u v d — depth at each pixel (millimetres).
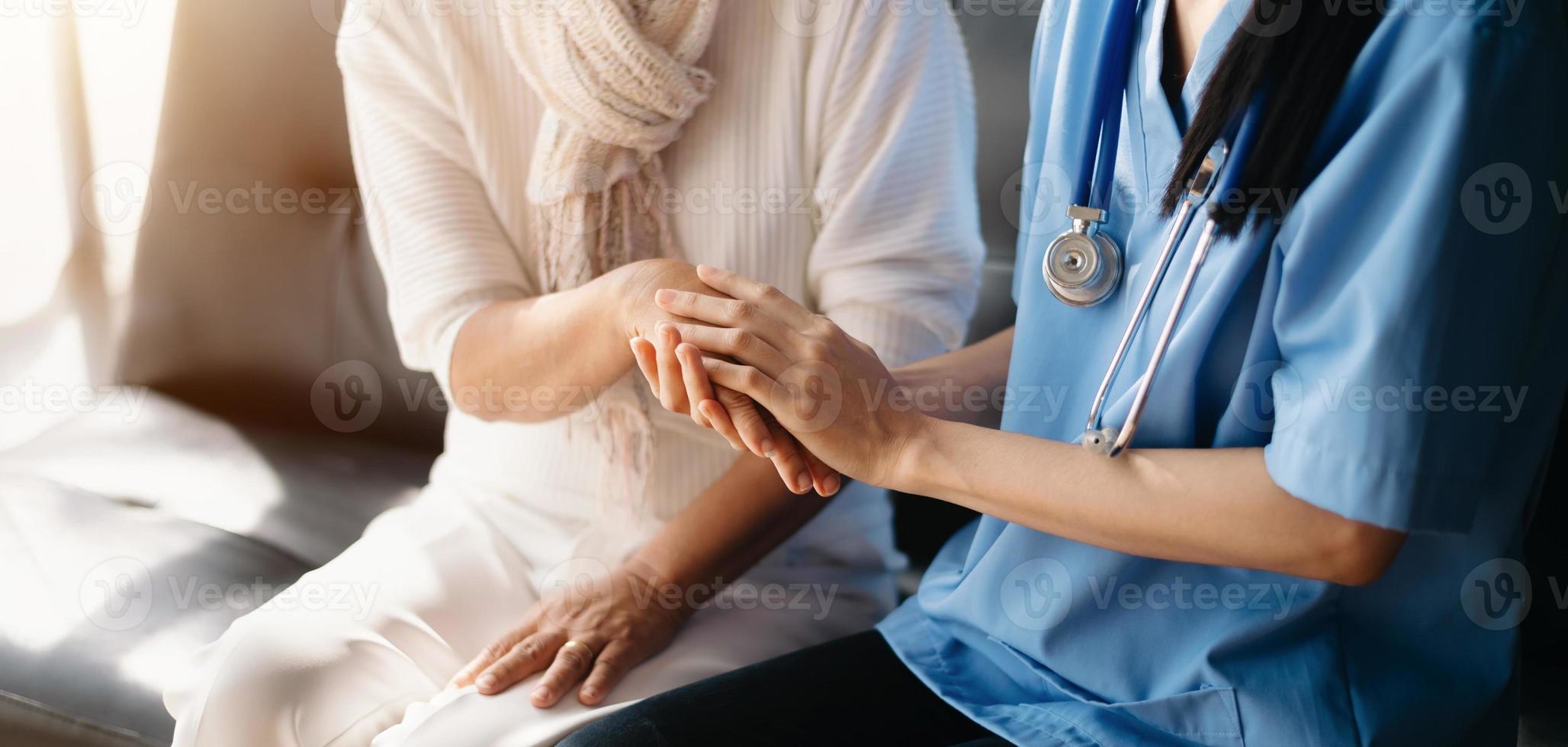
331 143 1566
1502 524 689
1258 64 625
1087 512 670
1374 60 616
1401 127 591
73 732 1055
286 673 886
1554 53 595
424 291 1045
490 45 1043
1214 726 702
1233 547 637
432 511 1128
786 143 1037
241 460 1503
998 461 707
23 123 1665
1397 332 582
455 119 1073
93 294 1745
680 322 830
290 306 1606
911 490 751
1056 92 809
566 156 1003
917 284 1025
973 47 1270
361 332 1591
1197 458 654
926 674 836
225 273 1620
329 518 1387
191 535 1310
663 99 979
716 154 1049
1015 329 845
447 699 897
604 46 958
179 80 1586
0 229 1655
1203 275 688
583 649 924
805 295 1092
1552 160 600
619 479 1056
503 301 1042
